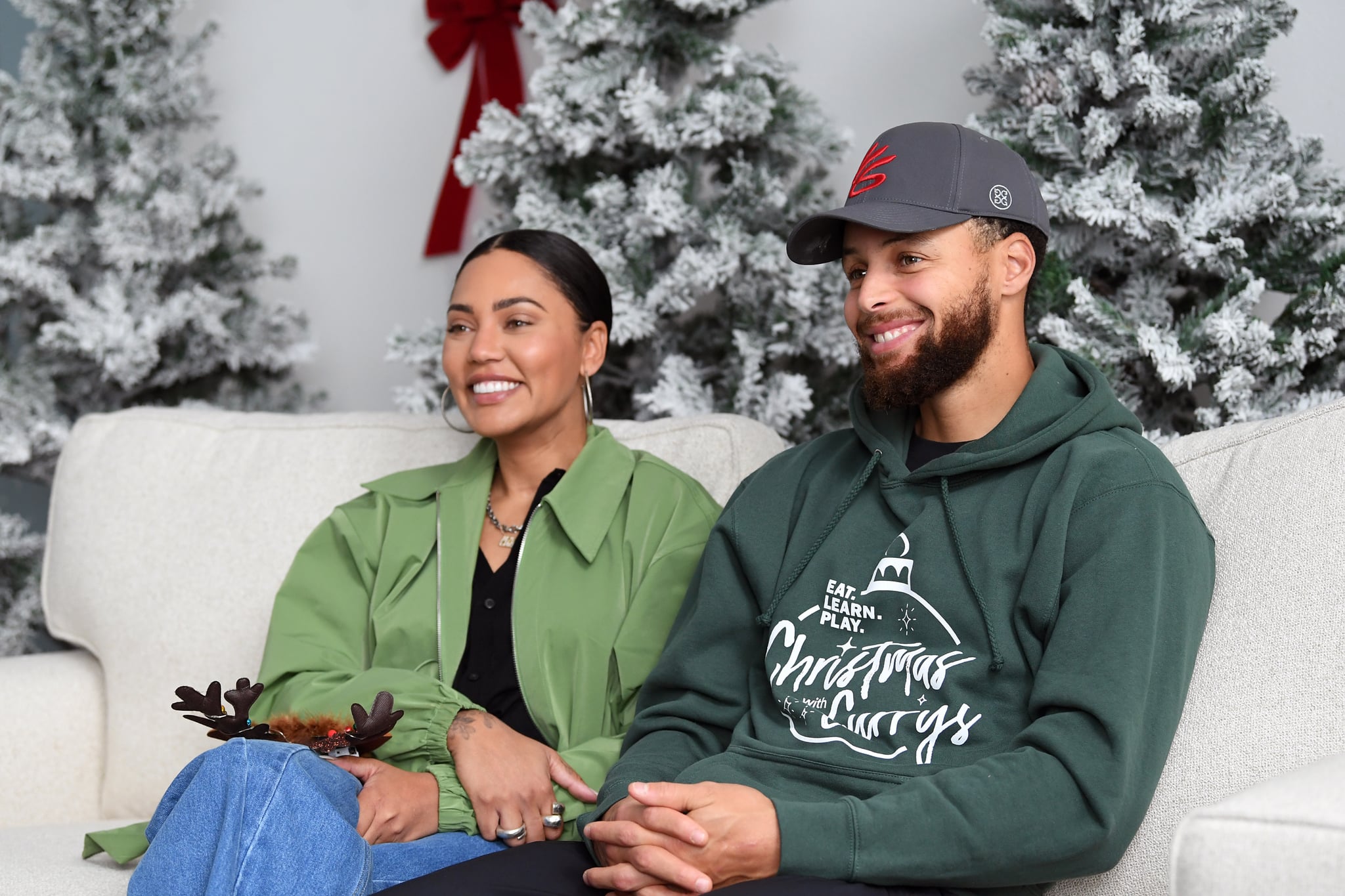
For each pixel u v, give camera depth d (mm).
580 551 1513
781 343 2084
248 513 1796
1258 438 1268
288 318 2648
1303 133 1998
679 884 1046
